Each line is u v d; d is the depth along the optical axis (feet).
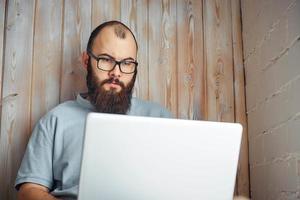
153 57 5.49
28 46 5.23
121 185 2.61
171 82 5.47
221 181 2.76
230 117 5.49
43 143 4.36
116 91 4.51
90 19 5.43
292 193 4.01
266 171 4.72
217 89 5.54
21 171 4.25
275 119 4.47
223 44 5.68
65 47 5.31
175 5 5.68
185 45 5.59
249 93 5.40
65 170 4.18
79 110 4.62
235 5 5.77
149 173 2.64
